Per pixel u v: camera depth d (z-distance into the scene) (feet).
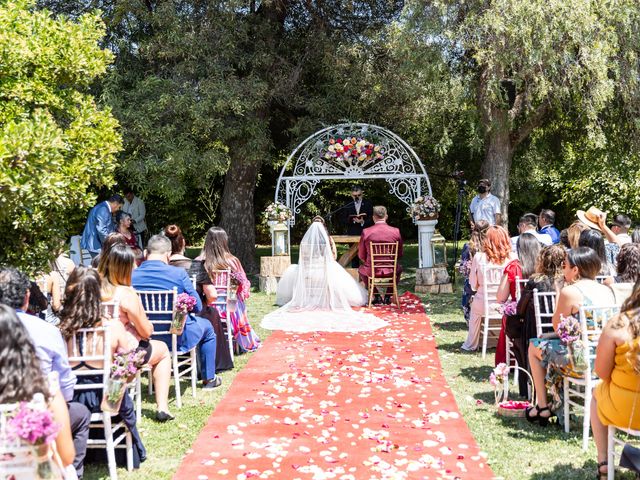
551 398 15.74
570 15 32.68
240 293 23.77
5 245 17.37
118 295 15.49
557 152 47.91
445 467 13.28
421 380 19.81
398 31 37.81
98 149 18.90
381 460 13.52
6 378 8.84
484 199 35.70
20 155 13.94
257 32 43.39
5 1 18.83
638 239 22.86
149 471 13.52
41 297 16.78
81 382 13.21
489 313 23.12
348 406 17.46
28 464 8.56
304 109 47.01
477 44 34.22
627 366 11.17
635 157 41.91
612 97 35.42
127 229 34.04
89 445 13.20
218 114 41.04
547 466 13.41
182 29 40.06
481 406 17.51
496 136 40.83
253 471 13.03
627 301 11.41
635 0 35.12
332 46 43.11
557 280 17.02
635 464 11.28
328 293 31.04
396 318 30.55
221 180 63.93
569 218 64.64
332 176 41.52
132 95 39.50
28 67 18.35
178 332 17.81
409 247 68.33
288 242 40.98
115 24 40.93
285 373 21.01
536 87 35.27
